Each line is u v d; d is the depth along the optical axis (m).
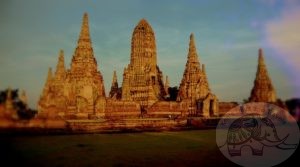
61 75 86.25
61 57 88.00
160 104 114.00
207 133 72.25
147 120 87.56
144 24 131.38
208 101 109.25
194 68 124.62
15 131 48.66
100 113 98.31
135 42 129.88
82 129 68.56
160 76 137.62
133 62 128.00
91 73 103.38
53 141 53.69
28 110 53.41
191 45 128.12
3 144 44.28
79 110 93.94
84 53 104.19
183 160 44.03
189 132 75.38
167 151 50.03
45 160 42.03
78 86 99.69
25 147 45.56
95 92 104.06
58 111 70.19
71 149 49.09
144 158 45.72
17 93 51.56
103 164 41.81
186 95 122.44
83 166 40.81
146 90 120.94
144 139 63.59
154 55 131.25
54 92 68.44
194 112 115.06
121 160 44.19
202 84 120.19
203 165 42.38
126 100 110.38
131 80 125.69
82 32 106.25
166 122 87.44
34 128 53.97
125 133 73.19
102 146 54.19
